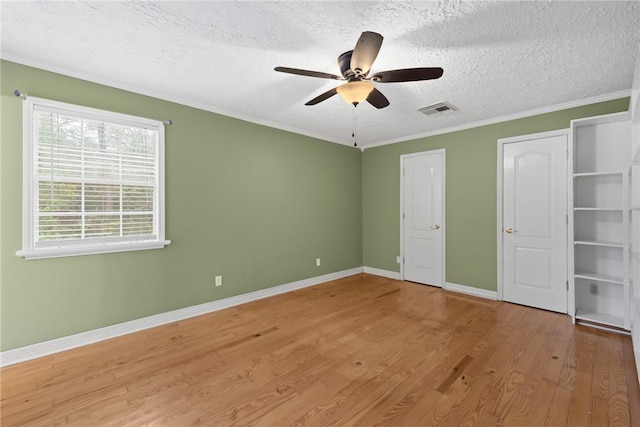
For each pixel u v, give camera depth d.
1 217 2.14
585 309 3.04
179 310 3.03
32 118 2.23
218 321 3.00
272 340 2.57
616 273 2.86
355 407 1.71
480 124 3.74
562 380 1.94
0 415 1.65
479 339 2.56
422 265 4.41
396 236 4.72
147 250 2.82
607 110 2.89
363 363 2.18
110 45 2.04
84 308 2.48
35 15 1.71
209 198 3.26
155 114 2.85
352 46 2.05
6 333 2.16
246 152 3.59
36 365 2.16
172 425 1.58
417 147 4.42
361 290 4.10
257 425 1.57
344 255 4.89
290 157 4.08
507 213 3.56
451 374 2.03
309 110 3.35
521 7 1.65
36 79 2.25
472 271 3.87
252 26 1.83
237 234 3.51
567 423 1.57
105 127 2.58
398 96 2.90
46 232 2.32
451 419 1.61
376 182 4.98
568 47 2.04
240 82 2.63
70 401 1.77
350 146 4.98
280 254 3.97
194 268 3.14
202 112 3.19
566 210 3.14
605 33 1.87
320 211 4.50
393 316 3.12
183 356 2.30
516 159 3.48
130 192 2.73
